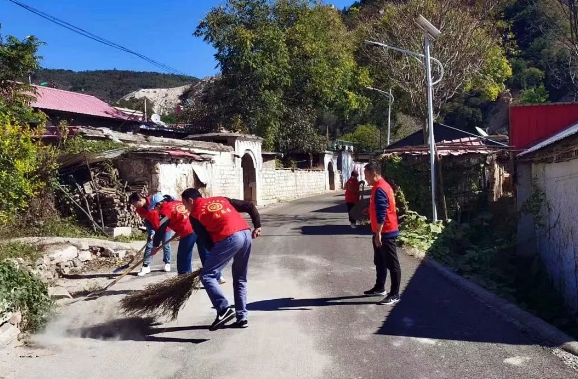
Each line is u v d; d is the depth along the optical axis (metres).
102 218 13.95
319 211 22.53
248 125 30.31
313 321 6.55
